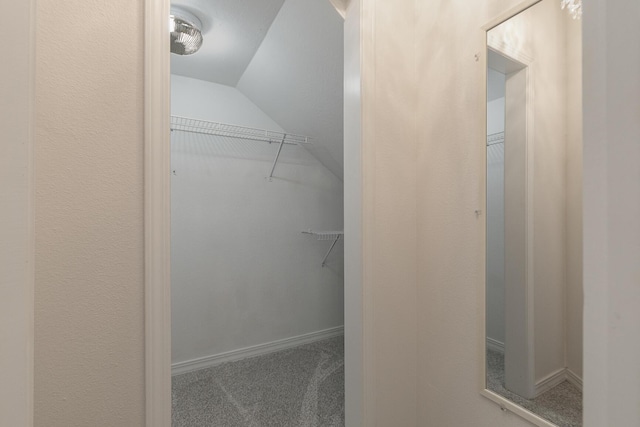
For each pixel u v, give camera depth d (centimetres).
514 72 85
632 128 22
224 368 230
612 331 24
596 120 25
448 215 103
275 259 266
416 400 116
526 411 81
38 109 63
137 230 73
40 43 63
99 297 69
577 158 74
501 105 88
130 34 72
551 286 78
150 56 73
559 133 76
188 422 165
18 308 25
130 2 72
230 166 247
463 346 98
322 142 250
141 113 73
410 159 115
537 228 81
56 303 65
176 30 152
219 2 143
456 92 100
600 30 24
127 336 72
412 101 115
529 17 81
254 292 256
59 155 65
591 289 25
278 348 265
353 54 109
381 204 109
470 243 96
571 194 74
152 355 73
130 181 72
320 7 135
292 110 231
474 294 94
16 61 25
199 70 219
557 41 76
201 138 236
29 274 26
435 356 108
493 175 90
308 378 212
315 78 184
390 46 110
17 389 25
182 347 227
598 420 25
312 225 284
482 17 92
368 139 105
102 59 69
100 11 69
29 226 26
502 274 88
